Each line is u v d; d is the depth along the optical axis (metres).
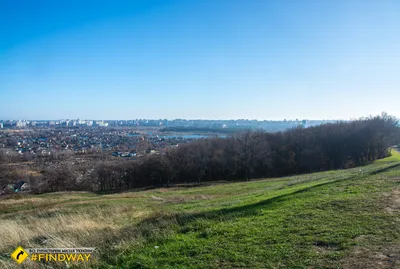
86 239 7.86
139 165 57.19
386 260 4.85
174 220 9.33
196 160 56.22
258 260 5.39
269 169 55.94
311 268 4.87
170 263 5.70
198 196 21.98
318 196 10.54
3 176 53.06
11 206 23.08
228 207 11.40
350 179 14.28
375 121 55.12
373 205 8.19
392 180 11.90
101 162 62.72
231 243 6.44
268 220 8.01
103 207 17.77
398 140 59.97
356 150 53.72
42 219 13.27
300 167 55.53
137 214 12.75
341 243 5.76
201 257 5.81
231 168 54.94
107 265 5.96
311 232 6.57
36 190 51.34
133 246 6.94
